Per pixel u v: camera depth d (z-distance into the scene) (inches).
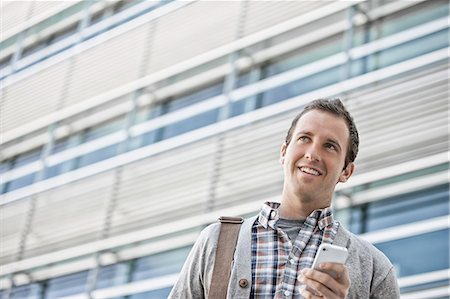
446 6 340.8
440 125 317.4
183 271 110.0
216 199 379.9
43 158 485.7
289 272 101.5
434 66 331.3
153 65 454.9
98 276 412.2
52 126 494.3
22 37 556.4
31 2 565.3
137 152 430.9
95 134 466.6
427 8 346.3
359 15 368.8
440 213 304.2
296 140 106.4
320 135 105.2
